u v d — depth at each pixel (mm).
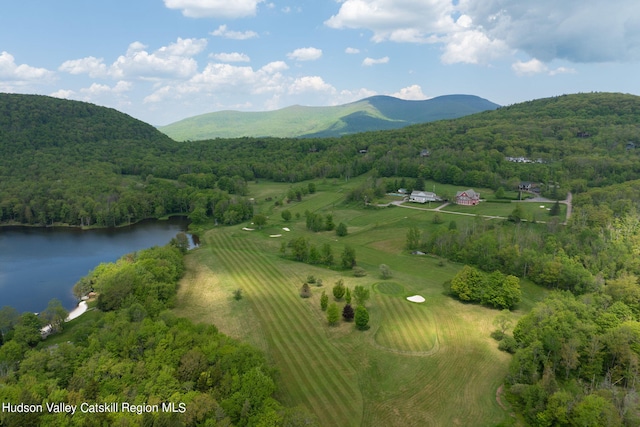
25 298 108062
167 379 54781
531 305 95750
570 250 113625
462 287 96250
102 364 57125
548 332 67562
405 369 68938
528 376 63906
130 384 54719
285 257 133625
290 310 92062
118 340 62750
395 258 131875
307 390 62781
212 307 94000
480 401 60875
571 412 53531
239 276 114812
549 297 90312
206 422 47812
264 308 93062
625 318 77438
